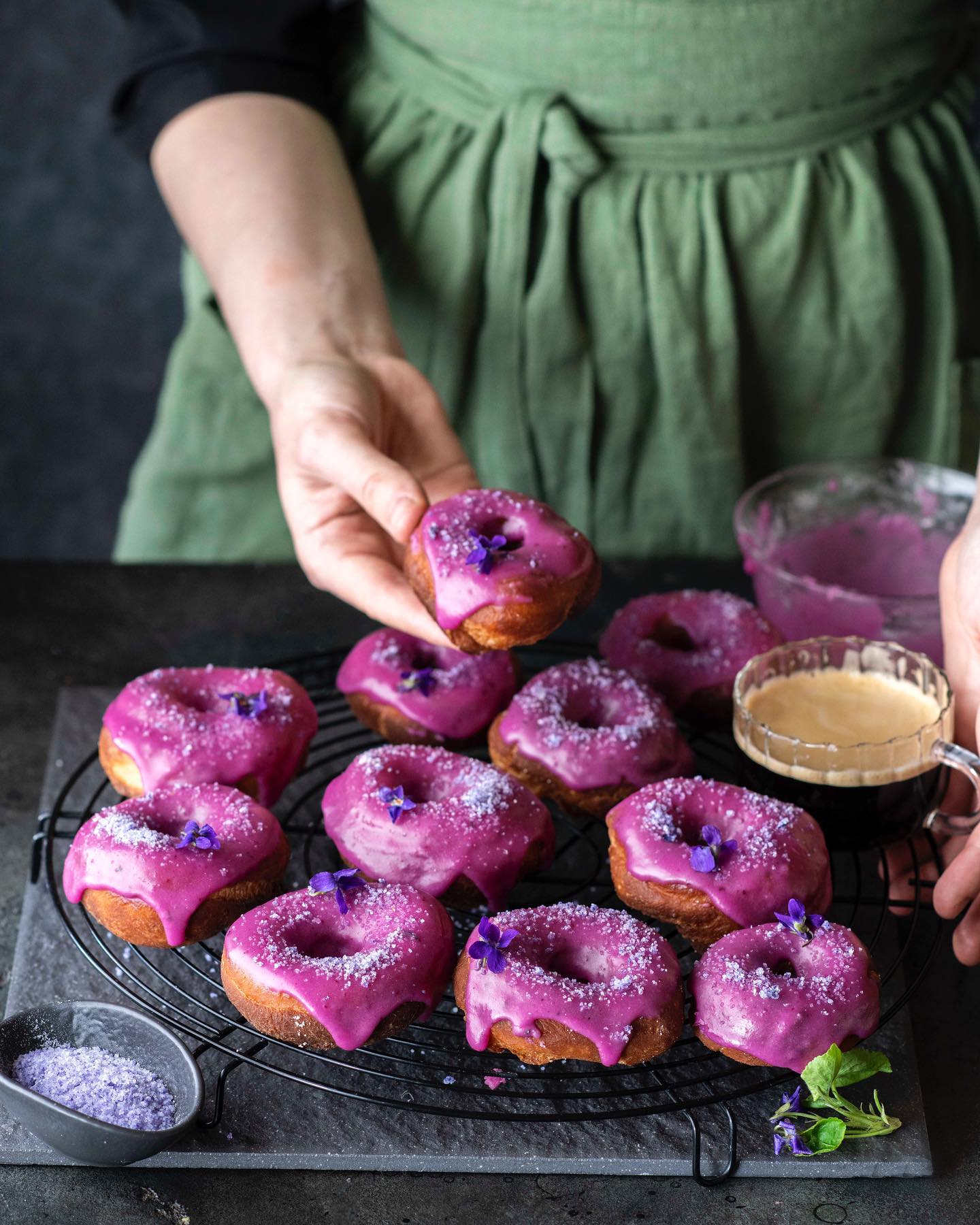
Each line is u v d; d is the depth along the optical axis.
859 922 1.00
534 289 1.23
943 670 1.03
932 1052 0.95
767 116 1.19
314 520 1.06
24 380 2.16
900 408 1.30
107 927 0.96
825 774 0.98
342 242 1.17
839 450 1.30
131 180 2.07
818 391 1.27
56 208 2.08
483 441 1.29
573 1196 0.89
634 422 1.27
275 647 1.19
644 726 1.03
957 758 0.97
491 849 0.97
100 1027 0.92
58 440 2.19
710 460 1.27
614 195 1.21
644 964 0.91
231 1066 0.90
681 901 0.95
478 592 0.95
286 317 1.12
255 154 1.20
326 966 0.91
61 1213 0.88
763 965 0.92
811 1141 0.90
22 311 2.13
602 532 1.31
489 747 1.05
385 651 1.08
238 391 1.34
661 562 1.25
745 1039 0.90
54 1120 0.87
